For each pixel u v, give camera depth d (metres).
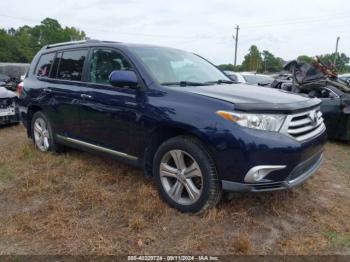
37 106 5.33
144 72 3.76
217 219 3.29
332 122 6.73
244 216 3.35
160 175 3.60
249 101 3.14
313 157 3.43
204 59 4.95
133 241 2.97
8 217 3.37
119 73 3.64
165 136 3.63
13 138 6.80
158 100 3.52
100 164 4.81
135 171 4.52
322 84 7.31
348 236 3.09
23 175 4.47
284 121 3.08
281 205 3.63
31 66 5.71
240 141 2.98
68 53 4.90
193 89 3.55
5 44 74.44
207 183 3.21
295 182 3.19
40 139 5.46
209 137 3.10
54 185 4.11
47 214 3.42
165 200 3.58
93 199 3.71
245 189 3.05
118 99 3.88
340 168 5.12
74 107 4.50
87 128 4.37
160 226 3.20
